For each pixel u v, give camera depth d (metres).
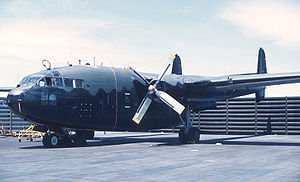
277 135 36.25
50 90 18.56
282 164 11.94
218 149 17.95
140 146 19.95
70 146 20.00
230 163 12.20
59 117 18.88
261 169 10.76
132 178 9.15
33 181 8.68
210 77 24.94
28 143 22.56
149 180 8.87
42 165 11.59
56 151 16.66
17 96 17.73
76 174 9.77
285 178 9.13
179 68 26.69
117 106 21.14
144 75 23.11
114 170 10.53
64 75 19.41
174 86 22.59
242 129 38.78
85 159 13.30
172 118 24.00
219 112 39.88
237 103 39.19
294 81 21.58
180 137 22.86
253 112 38.53
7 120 35.84
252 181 8.72
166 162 12.45
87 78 20.27
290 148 18.59
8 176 9.41
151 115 22.69
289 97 37.38
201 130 40.53
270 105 38.09
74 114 19.31
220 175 9.62
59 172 10.11
